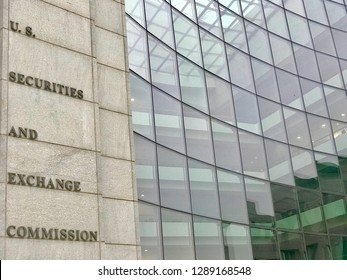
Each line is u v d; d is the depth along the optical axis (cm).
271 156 1991
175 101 1662
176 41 1759
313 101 2295
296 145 2123
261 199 1864
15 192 877
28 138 923
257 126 1986
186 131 1664
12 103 922
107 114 1095
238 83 1992
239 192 1784
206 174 1680
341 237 2098
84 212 958
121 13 1224
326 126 2289
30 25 999
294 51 2333
